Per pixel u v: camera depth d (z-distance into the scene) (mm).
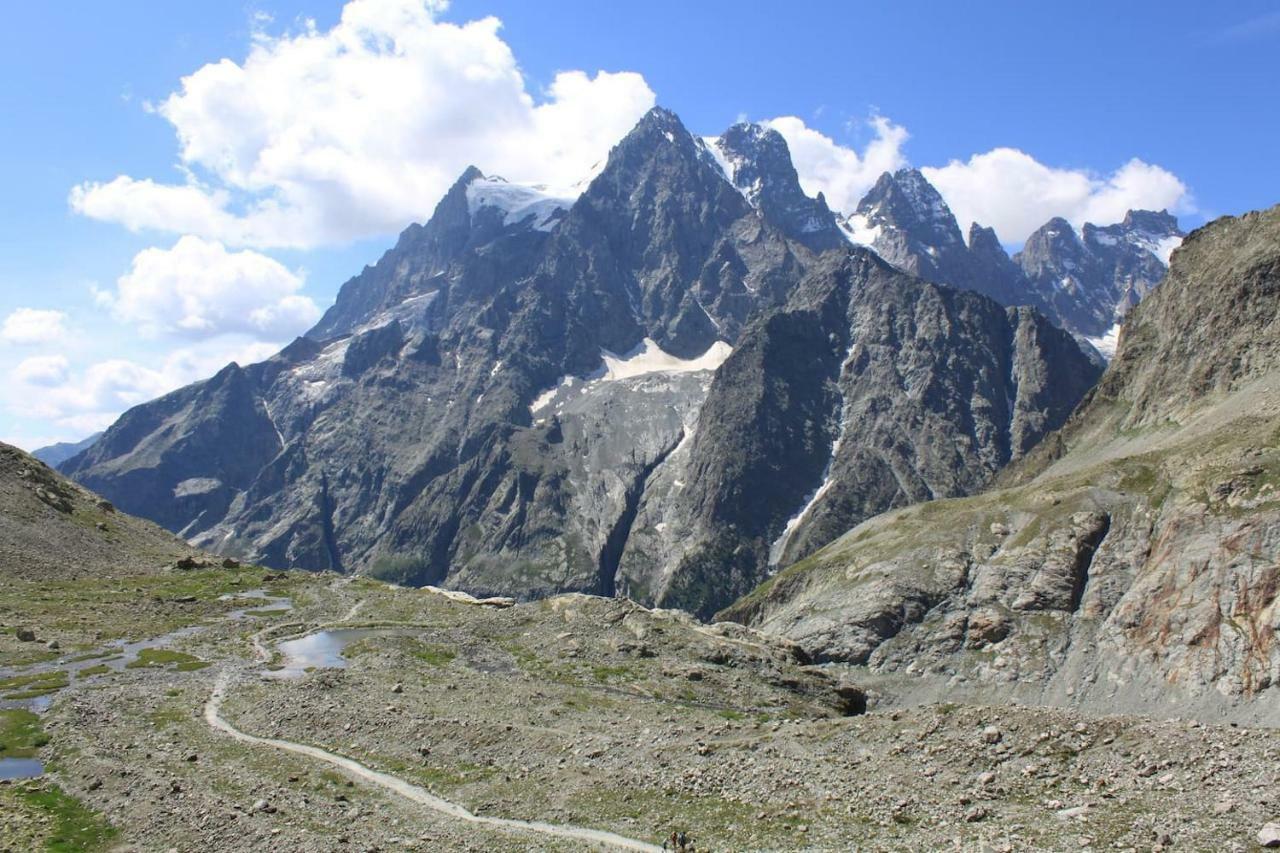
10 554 142625
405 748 59344
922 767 44906
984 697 183250
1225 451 194625
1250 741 39188
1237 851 31453
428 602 134125
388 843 42250
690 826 43031
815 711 85688
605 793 48438
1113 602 187750
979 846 35562
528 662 93125
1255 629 155000
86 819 46031
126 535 174000
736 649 99750
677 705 79875
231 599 133625
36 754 58375
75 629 106688
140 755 57000
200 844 42094
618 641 99438
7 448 185250
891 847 37562
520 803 47938
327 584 150875
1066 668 181000
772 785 46344
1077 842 34656
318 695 73562
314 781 52031
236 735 63125
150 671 86562
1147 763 39781
